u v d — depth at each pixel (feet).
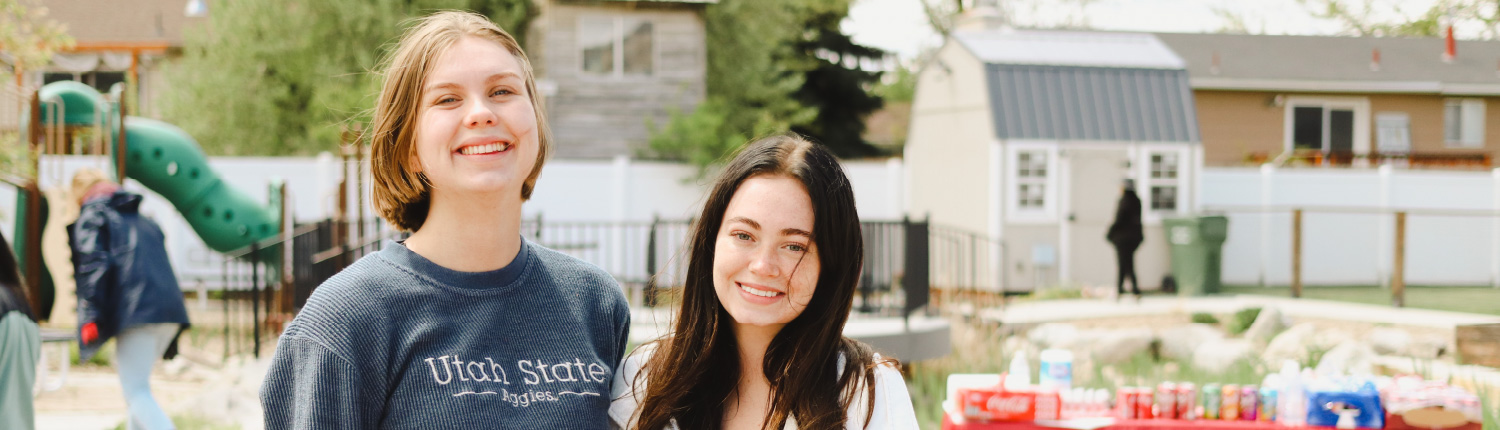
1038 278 44.62
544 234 45.09
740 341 7.06
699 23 56.29
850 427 6.60
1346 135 64.54
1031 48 47.50
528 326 6.16
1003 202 44.45
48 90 31.37
